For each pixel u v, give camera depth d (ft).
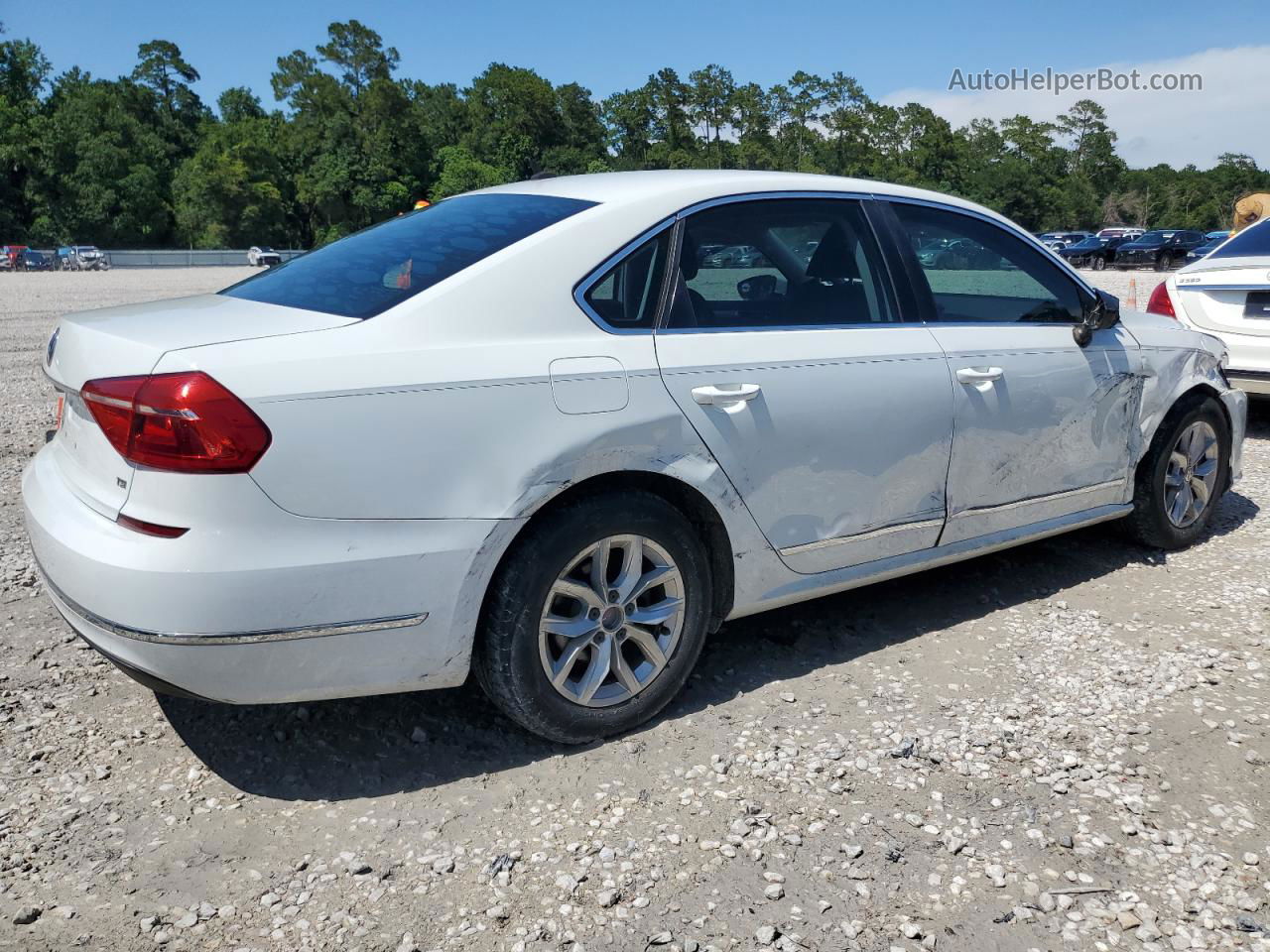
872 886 7.67
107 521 8.12
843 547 11.11
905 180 424.87
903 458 11.30
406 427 8.20
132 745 9.56
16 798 8.64
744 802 8.72
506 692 9.06
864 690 10.78
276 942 7.04
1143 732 9.93
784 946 7.04
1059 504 13.32
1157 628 12.44
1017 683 10.96
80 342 8.71
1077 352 13.07
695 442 9.63
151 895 7.48
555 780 9.05
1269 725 10.09
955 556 12.34
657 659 9.82
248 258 246.47
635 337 9.48
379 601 8.26
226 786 8.91
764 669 11.27
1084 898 7.54
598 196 10.12
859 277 11.40
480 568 8.61
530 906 7.42
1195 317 22.48
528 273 9.11
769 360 10.18
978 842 8.20
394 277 9.19
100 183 294.05
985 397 11.98
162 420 7.63
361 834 8.26
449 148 401.49
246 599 7.76
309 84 385.50
